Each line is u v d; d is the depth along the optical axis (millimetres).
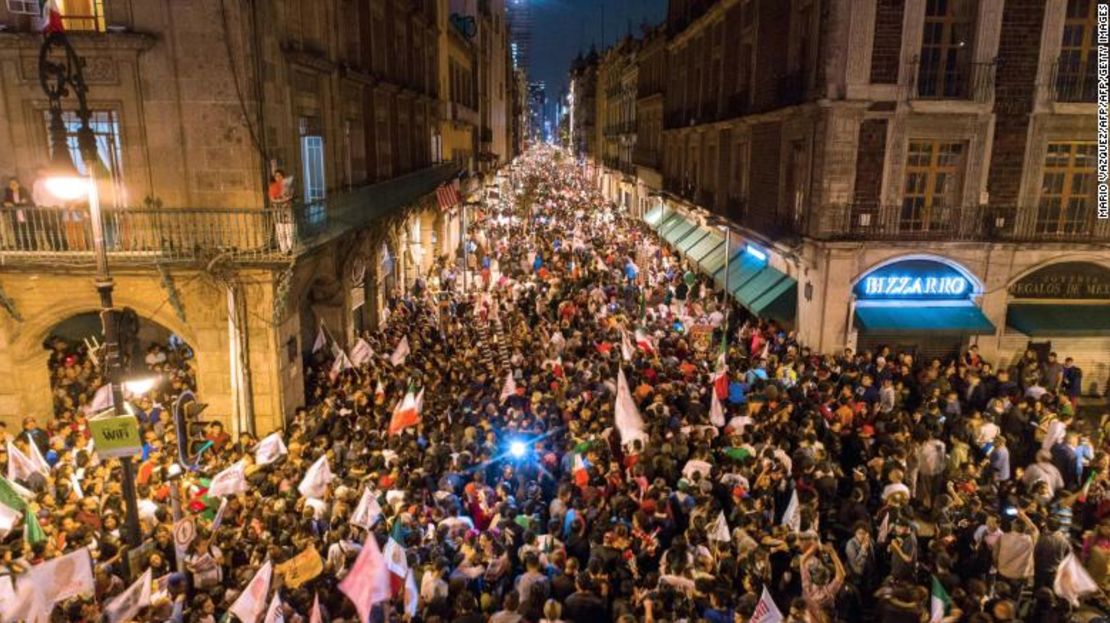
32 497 11375
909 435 13422
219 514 10578
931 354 20562
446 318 23812
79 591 8430
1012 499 11672
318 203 17438
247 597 8148
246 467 12789
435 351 19812
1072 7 18906
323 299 20203
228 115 15219
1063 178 19812
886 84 19016
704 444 12438
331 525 10758
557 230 44531
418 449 13273
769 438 13180
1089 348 20406
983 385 16438
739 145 28000
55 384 16891
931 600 9070
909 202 20031
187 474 12164
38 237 15062
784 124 22562
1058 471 12438
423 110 34281
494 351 21562
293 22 17562
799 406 15211
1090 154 19656
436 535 10422
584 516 10820
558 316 24359
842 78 18953
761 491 11461
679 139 38875
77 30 14625
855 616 10055
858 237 19594
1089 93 19141
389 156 27047
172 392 16359
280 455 13094
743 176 27391
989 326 19469
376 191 23469
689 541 9727
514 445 13000
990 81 18875
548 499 12617
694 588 8859
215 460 13156
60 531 10281
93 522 10758
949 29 19141
